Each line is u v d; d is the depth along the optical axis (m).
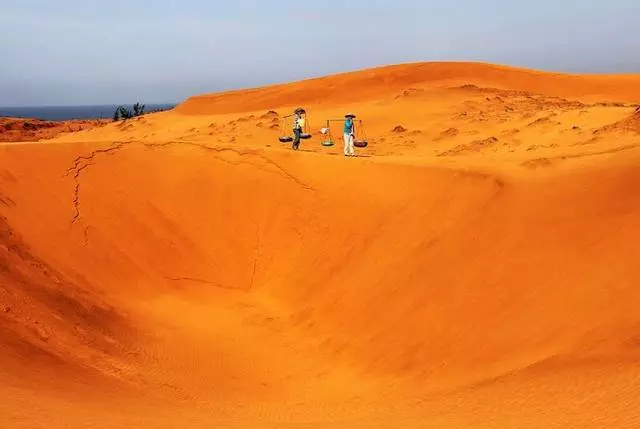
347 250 16.55
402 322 13.04
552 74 55.09
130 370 11.85
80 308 13.87
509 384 9.58
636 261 11.17
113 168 19.17
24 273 13.83
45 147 18.78
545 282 11.85
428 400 10.04
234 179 19.50
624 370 8.73
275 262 17.58
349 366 12.71
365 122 35.50
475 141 26.97
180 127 39.78
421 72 50.03
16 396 8.07
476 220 14.52
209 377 12.53
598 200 13.51
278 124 35.16
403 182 17.45
